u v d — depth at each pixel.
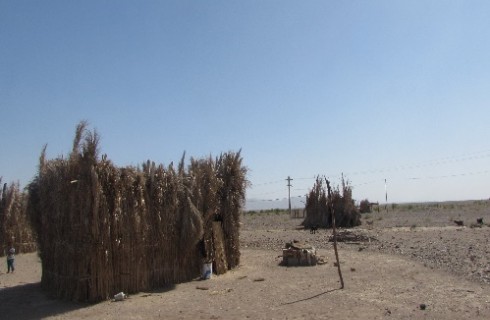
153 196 15.23
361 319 10.34
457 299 11.73
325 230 34.88
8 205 26.58
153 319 11.24
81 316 11.85
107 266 13.59
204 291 14.27
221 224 18.25
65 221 14.07
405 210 65.00
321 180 39.22
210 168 17.72
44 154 16.36
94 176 13.32
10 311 12.79
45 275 15.59
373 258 19.23
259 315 11.11
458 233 27.44
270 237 30.17
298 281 15.23
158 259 15.23
